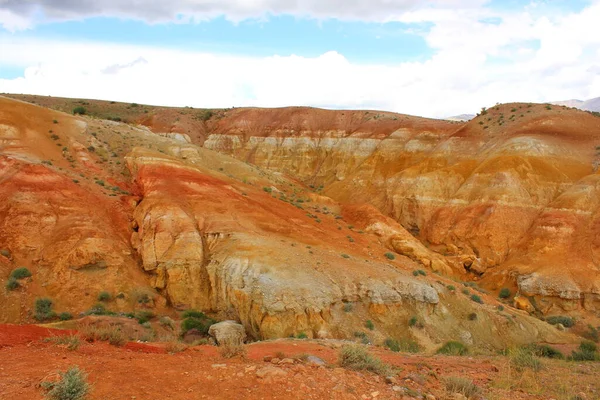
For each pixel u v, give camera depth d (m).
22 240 33.44
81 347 10.03
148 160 46.31
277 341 16.77
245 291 28.83
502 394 9.92
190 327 28.47
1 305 28.75
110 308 31.02
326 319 27.56
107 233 36.62
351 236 44.31
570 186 55.91
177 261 33.84
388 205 71.12
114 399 6.90
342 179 88.38
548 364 14.64
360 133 93.81
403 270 36.47
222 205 40.00
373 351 14.96
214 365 9.11
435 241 59.41
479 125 74.88
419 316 30.66
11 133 45.28
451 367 12.66
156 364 9.04
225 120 109.62
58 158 45.66
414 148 80.69
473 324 31.92
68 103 108.25
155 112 110.81
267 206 44.00
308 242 37.44
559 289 43.62
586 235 48.41
